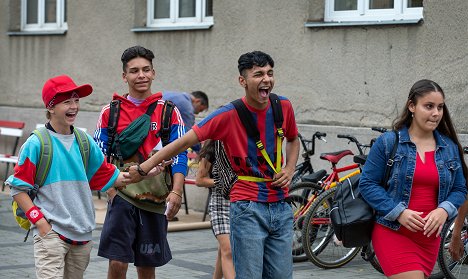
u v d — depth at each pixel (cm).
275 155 496
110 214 569
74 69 1378
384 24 981
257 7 1110
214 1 1163
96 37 1338
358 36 1008
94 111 1345
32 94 1460
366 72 1000
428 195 484
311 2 1053
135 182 521
